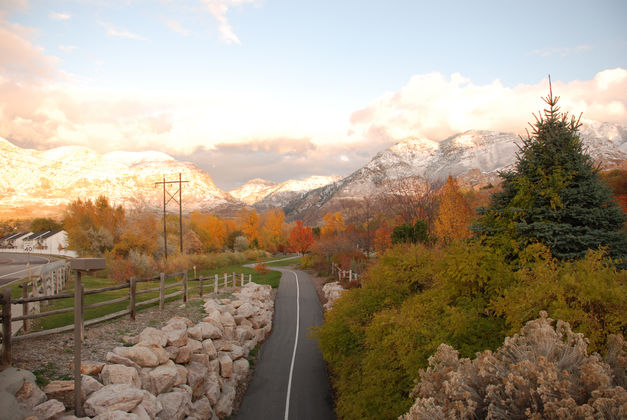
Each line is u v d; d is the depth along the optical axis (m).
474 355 8.73
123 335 10.74
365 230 50.81
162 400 8.37
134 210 47.59
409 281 14.23
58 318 12.15
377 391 9.88
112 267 28.41
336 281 32.59
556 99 12.80
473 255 10.90
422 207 35.59
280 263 62.28
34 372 7.57
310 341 19.75
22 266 38.84
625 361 5.57
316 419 12.02
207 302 16.84
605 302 7.69
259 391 13.90
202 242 66.81
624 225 12.02
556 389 4.73
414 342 9.73
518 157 13.57
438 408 5.33
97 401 6.75
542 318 6.23
